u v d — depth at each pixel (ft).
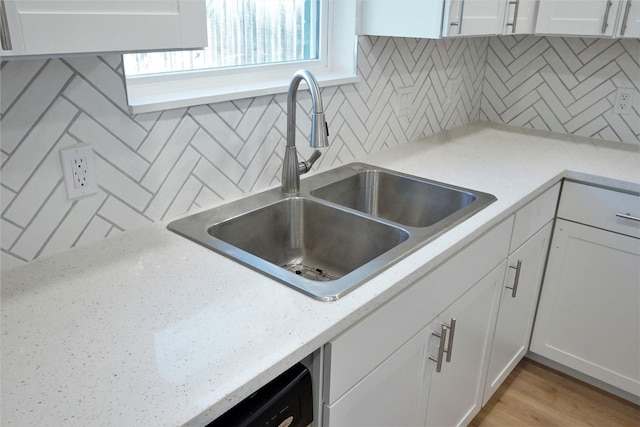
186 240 4.03
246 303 3.20
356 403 3.52
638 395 6.42
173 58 4.69
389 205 5.90
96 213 3.90
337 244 4.79
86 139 3.69
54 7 2.43
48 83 3.41
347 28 5.83
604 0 6.17
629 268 5.97
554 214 6.31
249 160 4.93
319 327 2.97
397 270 3.61
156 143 4.13
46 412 2.33
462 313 4.73
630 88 7.16
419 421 4.65
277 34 5.54
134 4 2.71
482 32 5.89
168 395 2.45
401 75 6.64
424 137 7.54
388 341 3.65
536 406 6.65
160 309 3.13
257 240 4.74
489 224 4.55
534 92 8.06
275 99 4.99
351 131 6.10
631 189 5.61
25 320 3.00
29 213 3.54
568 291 6.57
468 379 5.44
